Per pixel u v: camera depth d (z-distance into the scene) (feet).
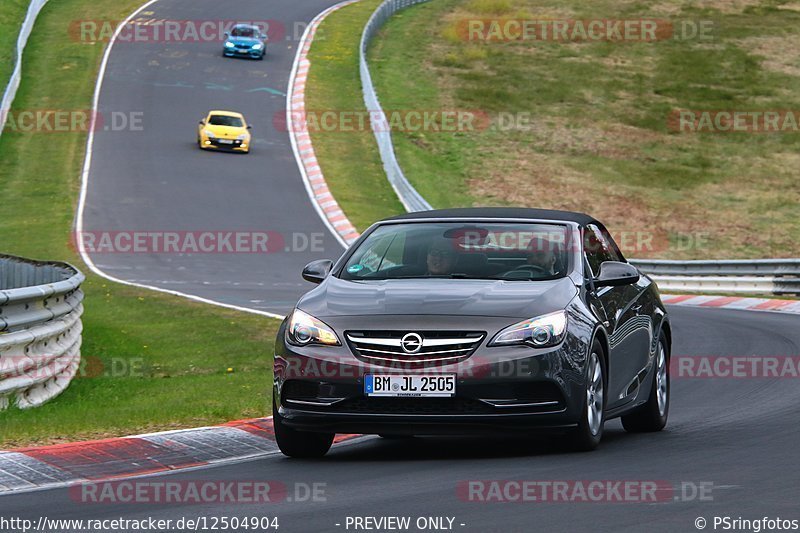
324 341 94.84
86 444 99.91
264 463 95.76
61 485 85.10
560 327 94.53
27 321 132.46
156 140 560.61
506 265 103.19
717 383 150.71
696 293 339.36
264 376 163.22
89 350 198.29
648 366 113.09
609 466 89.76
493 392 92.32
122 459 95.20
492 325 93.56
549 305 96.07
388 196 498.28
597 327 98.53
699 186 584.40
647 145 648.38
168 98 638.53
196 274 341.21
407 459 96.68
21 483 85.87
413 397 92.32
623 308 108.58
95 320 240.12
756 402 131.85
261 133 591.78
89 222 424.05
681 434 110.73
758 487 79.82
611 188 572.10
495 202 536.01
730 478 83.51
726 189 581.53
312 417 94.07
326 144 578.25
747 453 95.50
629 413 108.88
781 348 185.26
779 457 92.79
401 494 79.77
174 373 176.76
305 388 95.35
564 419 93.81
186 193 474.90
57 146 544.21
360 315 95.35
